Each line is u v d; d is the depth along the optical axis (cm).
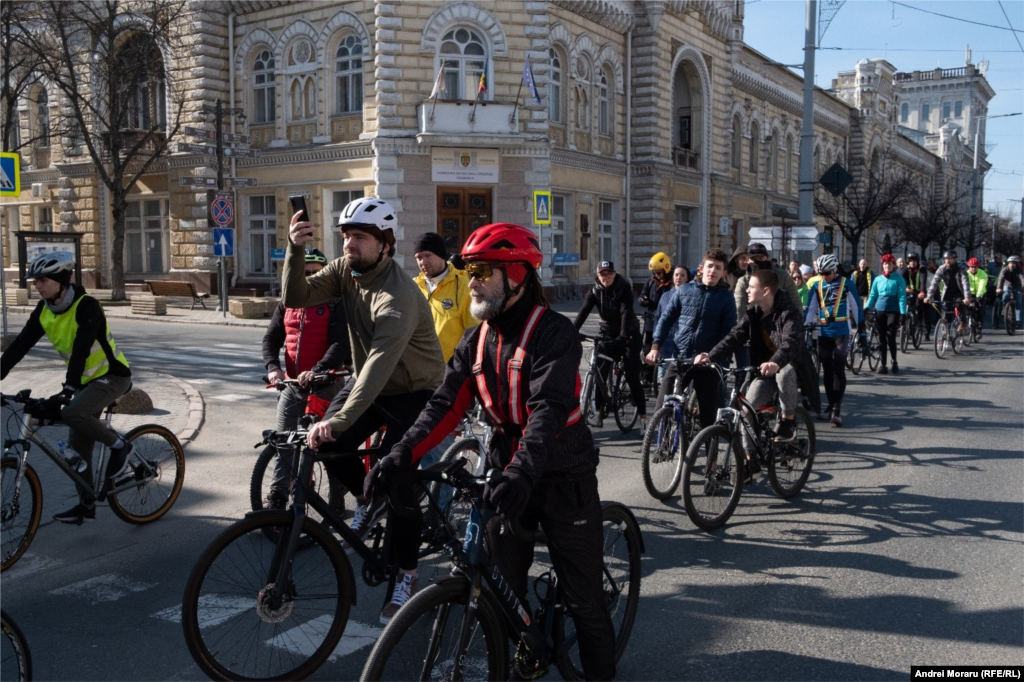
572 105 2747
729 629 421
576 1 2691
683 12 3166
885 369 1432
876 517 610
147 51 2686
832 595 463
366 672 266
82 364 528
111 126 2655
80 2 2592
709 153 3472
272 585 355
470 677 302
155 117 2938
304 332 538
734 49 3581
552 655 330
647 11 2984
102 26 2594
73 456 552
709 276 691
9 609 450
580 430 314
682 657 391
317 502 378
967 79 10000
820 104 4938
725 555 530
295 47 2614
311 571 371
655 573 498
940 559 519
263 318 2220
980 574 493
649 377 1088
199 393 1076
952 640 406
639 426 968
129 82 2778
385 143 2381
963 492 675
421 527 398
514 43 2455
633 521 384
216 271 2794
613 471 755
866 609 444
